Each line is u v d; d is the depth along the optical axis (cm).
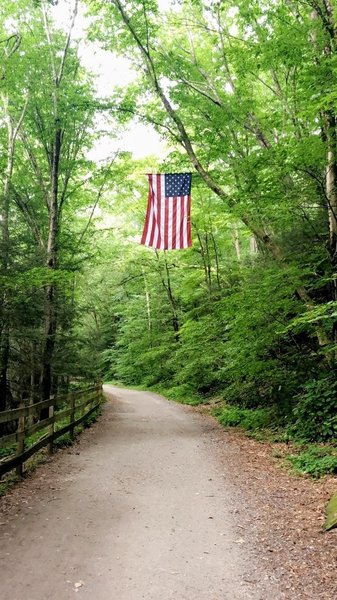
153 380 3138
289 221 1057
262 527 485
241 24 1121
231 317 1132
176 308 2972
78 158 1730
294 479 684
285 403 1092
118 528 473
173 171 1488
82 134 1642
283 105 1090
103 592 338
